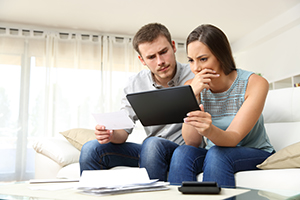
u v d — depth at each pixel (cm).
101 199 66
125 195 71
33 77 447
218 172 105
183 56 531
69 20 446
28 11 414
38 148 222
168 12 430
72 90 461
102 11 421
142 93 109
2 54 440
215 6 414
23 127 430
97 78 478
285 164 107
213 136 104
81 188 75
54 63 461
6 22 445
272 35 466
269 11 430
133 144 164
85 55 479
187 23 468
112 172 89
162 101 107
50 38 466
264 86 124
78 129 245
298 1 401
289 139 157
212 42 123
